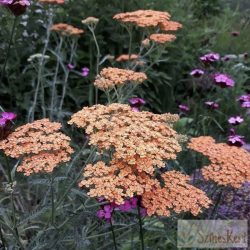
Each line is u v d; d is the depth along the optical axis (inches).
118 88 111.0
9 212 95.9
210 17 267.1
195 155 121.0
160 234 98.6
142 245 77.2
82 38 175.2
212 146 91.0
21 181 120.4
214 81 134.8
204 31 214.4
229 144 99.8
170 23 129.3
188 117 165.0
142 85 177.9
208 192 103.3
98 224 92.2
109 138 72.1
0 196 110.5
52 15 146.0
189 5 221.8
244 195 110.2
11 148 73.9
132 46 172.7
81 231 90.7
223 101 169.6
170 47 180.7
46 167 71.1
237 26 240.5
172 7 190.9
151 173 69.1
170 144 74.8
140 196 72.7
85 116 77.4
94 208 90.0
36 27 159.6
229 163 84.4
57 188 95.8
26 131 78.2
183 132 140.5
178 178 78.6
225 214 105.0
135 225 88.7
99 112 79.1
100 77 105.6
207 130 148.9
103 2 175.6
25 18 161.9
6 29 148.6
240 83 175.9
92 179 69.9
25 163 72.9
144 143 72.4
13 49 156.3
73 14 174.6
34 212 86.6
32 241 83.4
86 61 174.6
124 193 70.8
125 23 130.8
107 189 67.9
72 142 119.6
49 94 161.6
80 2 173.2
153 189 74.0
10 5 103.9
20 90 160.4
